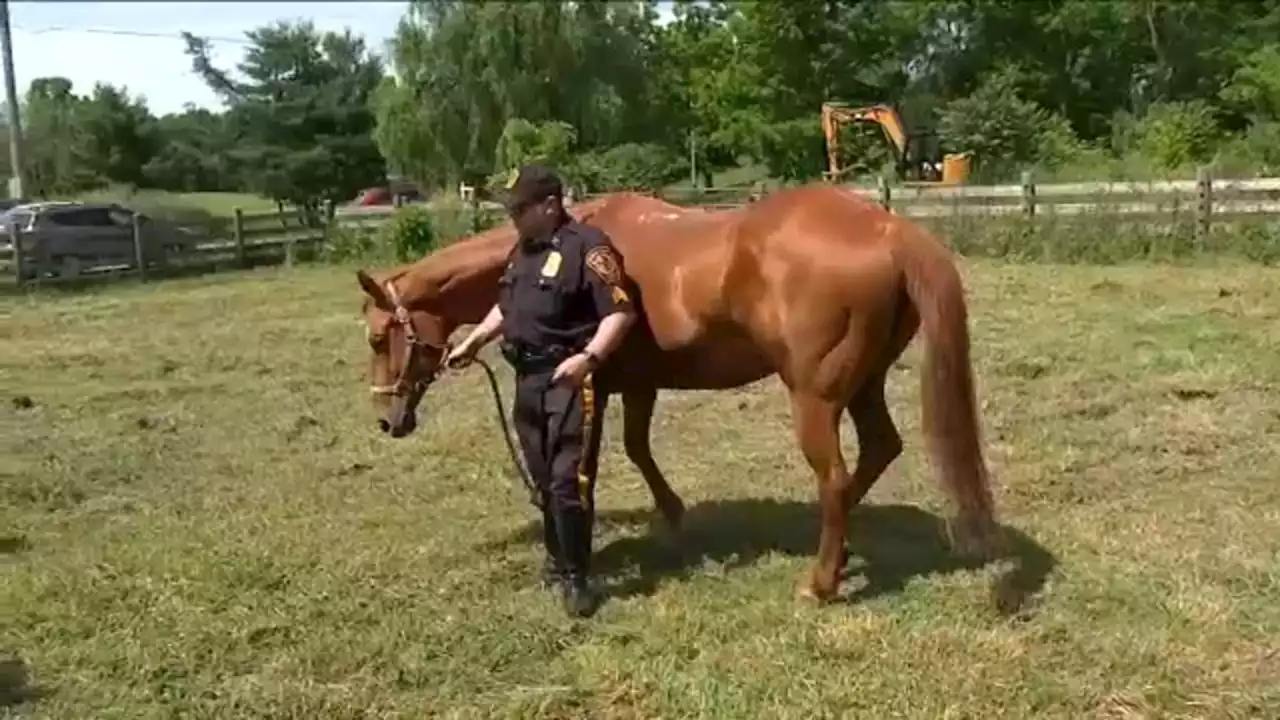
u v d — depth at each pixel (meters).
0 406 9.34
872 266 4.47
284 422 8.49
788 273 4.55
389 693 4.23
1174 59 46.34
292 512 6.33
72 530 6.20
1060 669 4.20
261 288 18.25
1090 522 5.73
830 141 29.97
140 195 40.94
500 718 4.03
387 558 5.50
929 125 46.59
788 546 5.57
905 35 51.03
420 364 5.33
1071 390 8.55
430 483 6.84
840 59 47.22
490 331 5.06
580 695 4.18
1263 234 16.80
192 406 9.20
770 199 4.83
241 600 5.05
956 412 4.47
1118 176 23.77
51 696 4.26
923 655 4.30
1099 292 13.51
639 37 37.94
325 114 38.34
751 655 4.37
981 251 18.38
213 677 4.39
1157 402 8.12
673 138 40.81
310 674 4.37
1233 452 6.87
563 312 4.72
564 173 29.80
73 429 8.52
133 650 4.56
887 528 5.77
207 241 22.88
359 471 7.21
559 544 4.87
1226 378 8.57
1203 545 5.36
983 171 31.69
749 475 6.82
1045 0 50.31
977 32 51.97
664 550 5.59
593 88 35.31
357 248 23.05
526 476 5.02
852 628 4.51
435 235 22.28
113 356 11.76
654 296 4.89
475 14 35.19
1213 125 31.00
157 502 6.65
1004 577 5.01
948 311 4.46
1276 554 5.21
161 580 5.29
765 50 47.06
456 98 35.16
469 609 4.89
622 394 5.64
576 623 4.73
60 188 45.38
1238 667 4.18
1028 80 49.34
